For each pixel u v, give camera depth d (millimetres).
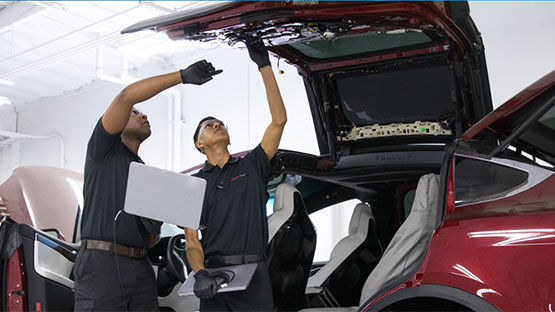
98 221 2420
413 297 1971
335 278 3148
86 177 2516
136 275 2428
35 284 2803
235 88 9188
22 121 13109
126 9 7605
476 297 1823
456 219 1979
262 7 2201
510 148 2068
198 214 2182
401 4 2207
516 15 6559
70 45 10148
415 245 2393
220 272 2297
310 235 2809
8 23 8602
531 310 1738
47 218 3852
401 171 3023
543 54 6336
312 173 3053
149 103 10273
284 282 2705
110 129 2410
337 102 3141
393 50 2793
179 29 2432
